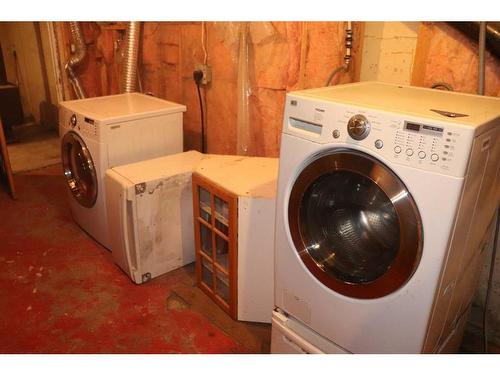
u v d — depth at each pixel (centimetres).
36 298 218
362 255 135
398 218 116
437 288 115
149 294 223
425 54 178
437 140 104
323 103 125
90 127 240
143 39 350
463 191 105
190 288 229
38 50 490
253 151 272
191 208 239
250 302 199
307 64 223
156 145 263
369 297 129
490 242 176
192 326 200
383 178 116
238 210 181
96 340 190
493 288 183
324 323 144
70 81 415
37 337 190
